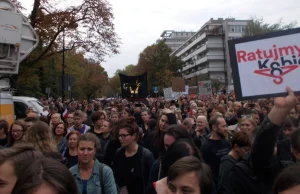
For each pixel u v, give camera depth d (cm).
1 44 794
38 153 204
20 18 815
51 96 3988
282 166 253
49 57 1909
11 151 200
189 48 9994
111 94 10112
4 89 830
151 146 579
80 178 339
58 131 534
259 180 254
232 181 268
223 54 8281
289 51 258
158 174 328
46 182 128
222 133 465
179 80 1691
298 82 255
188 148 288
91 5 1794
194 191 188
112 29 1873
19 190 129
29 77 1803
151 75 7069
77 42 1848
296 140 253
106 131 614
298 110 646
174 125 341
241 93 273
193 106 1193
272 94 263
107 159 510
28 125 545
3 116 734
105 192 339
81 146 341
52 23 1738
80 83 5238
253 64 270
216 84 6225
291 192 143
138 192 418
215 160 455
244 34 5862
